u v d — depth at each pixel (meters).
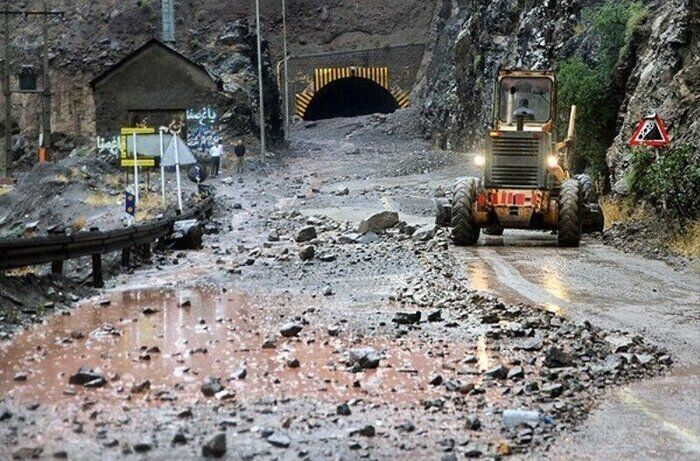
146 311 32.09
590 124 75.50
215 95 139.25
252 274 42.97
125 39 188.75
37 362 23.97
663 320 30.08
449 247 53.19
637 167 59.22
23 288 33.12
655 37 68.44
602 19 76.81
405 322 29.44
